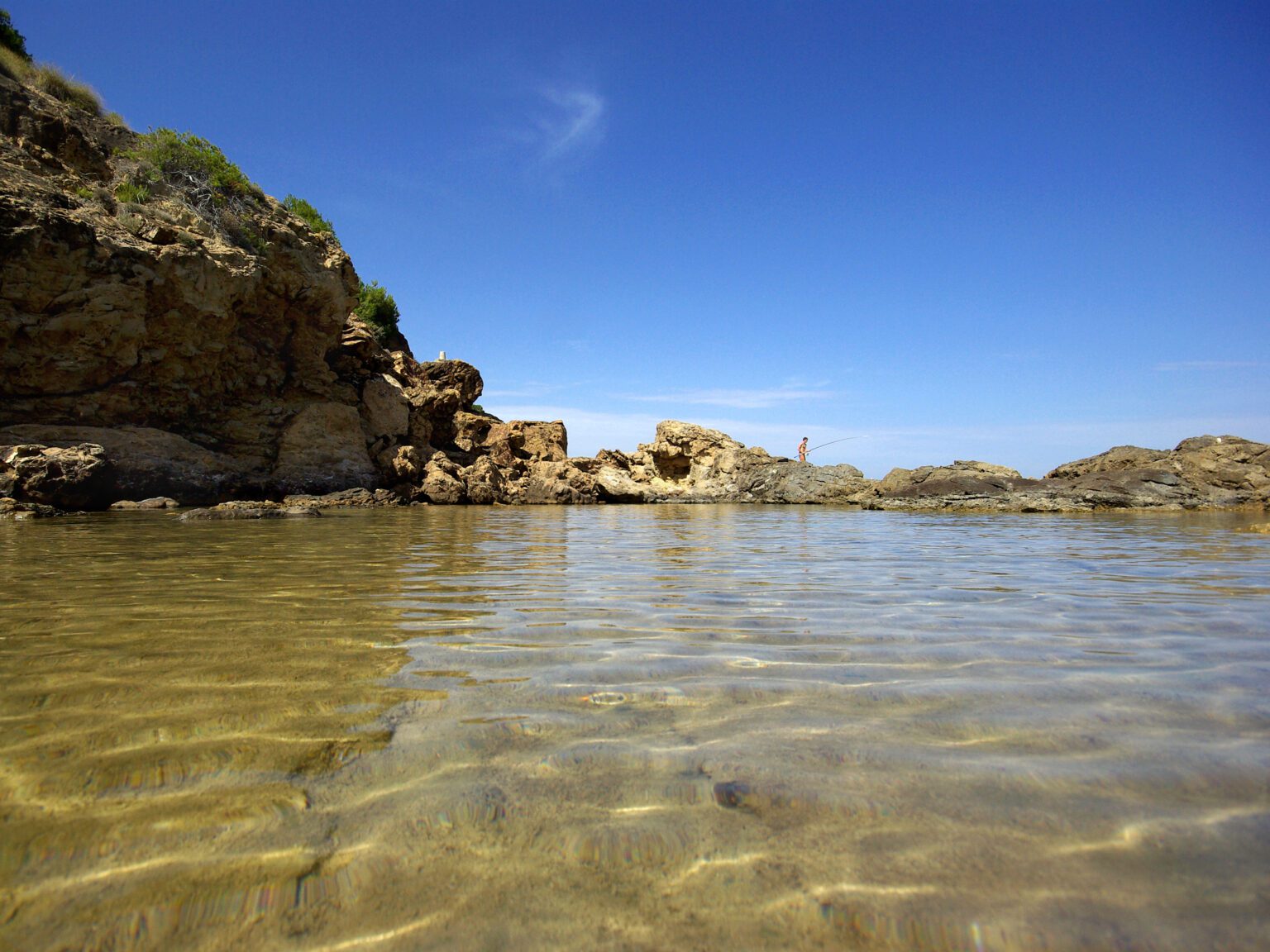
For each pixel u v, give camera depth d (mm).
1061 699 3145
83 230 20156
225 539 10609
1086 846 1944
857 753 2561
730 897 1742
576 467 38250
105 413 21656
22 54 25734
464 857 1907
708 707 3053
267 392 26859
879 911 1686
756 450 37781
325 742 2635
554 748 2598
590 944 1580
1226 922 1633
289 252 26406
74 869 1839
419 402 33750
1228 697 3170
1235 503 24625
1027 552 10023
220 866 1856
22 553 8570
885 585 6625
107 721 2828
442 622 4719
